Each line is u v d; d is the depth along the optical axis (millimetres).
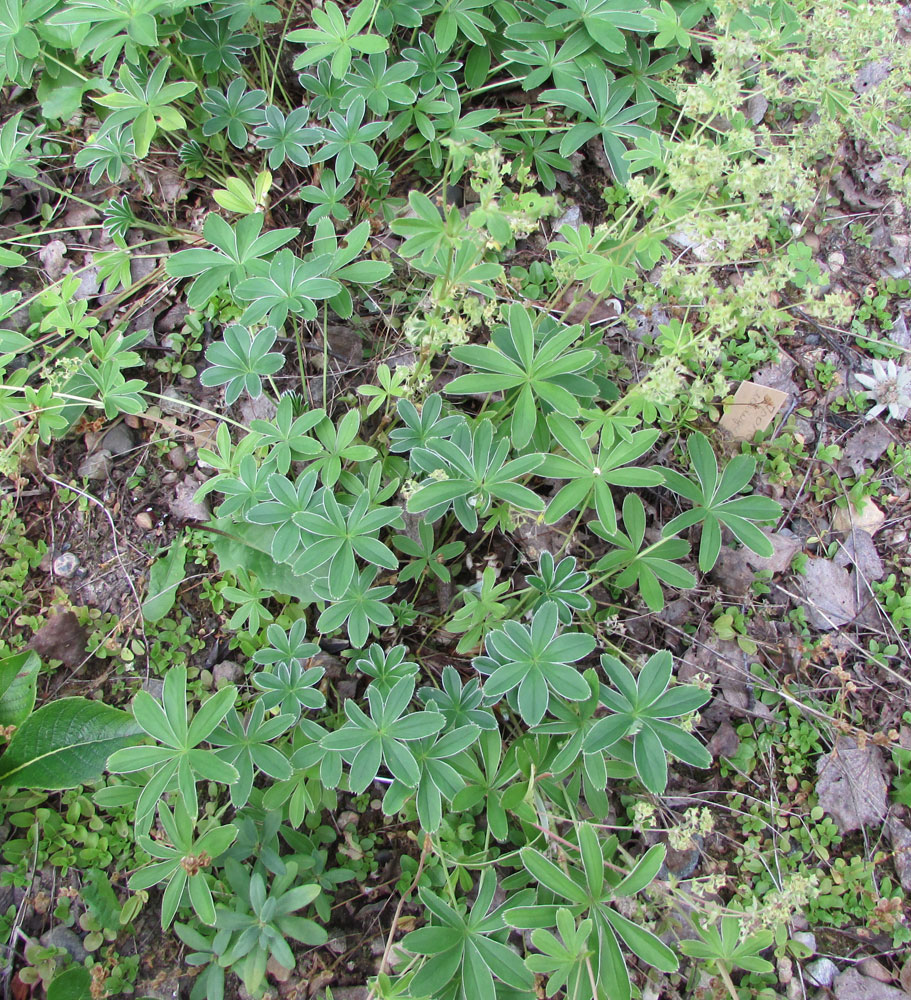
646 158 608
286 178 721
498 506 618
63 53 676
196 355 682
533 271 706
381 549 570
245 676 632
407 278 698
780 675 669
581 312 706
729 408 692
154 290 685
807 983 616
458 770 571
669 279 573
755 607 677
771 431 708
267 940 546
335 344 686
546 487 667
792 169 529
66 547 643
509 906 544
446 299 560
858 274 757
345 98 654
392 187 722
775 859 633
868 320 747
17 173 658
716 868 626
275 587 617
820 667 673
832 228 763
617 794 637
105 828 597
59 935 578
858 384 730
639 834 628
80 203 705
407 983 528
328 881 587
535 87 729
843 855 643
